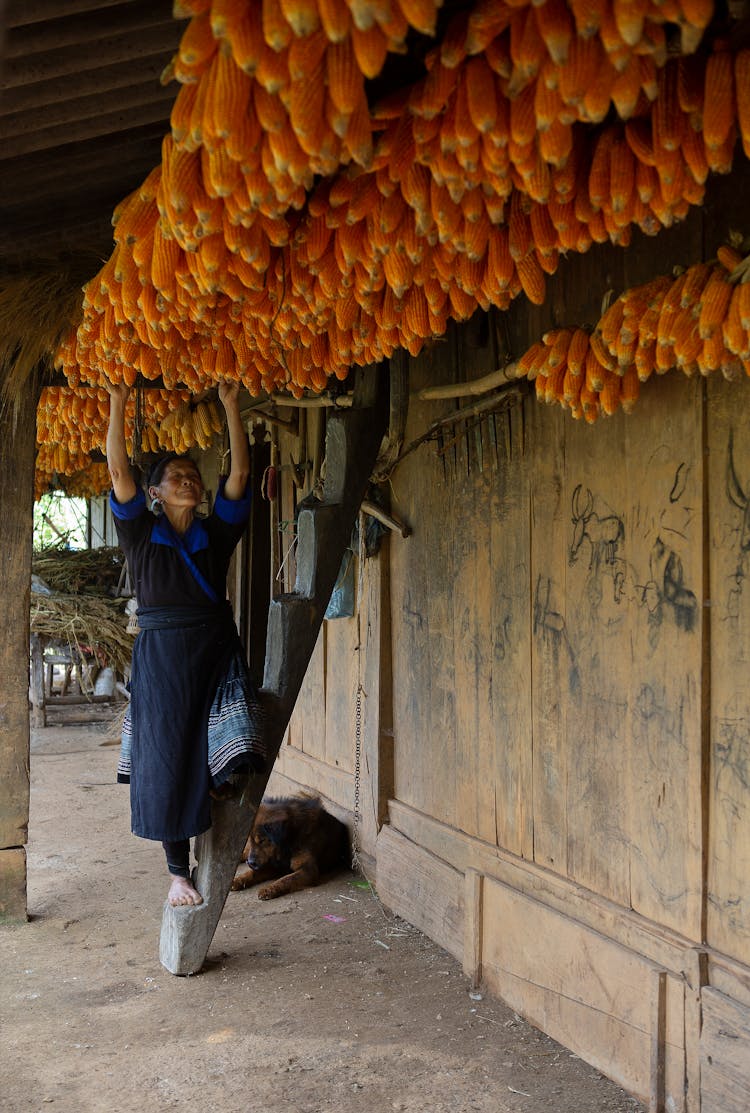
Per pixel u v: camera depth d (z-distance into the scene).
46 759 8.30
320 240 2.24
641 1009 2.87
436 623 4.23
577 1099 2.90
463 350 3.95
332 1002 3.57
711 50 1.87
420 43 1.99
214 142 1.79
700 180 1.82
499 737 3.75
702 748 2.72
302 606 4.04
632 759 3.01
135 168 3.31
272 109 1.70
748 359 2.14
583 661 3.24
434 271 2.35
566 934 3.22
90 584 11.08
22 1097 2.90
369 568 4.80
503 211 2.12
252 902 4.70
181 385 4.32
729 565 2.65
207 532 3.90
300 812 4.97
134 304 2.44
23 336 4.15
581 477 3.24
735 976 2.61
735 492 2.62
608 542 3.11
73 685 11.12
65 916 4.48
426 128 1.85
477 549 3.88
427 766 4.35
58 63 2.35
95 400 5.14
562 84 1.60
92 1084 2.98
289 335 2.87
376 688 4.71
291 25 1.49
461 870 3.98
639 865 2.99
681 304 2.25
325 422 5.25
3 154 2.84
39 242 3.88
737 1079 2.52
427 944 4.13
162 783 3.66
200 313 2.45
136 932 4.28
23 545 4.40
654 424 2.90
